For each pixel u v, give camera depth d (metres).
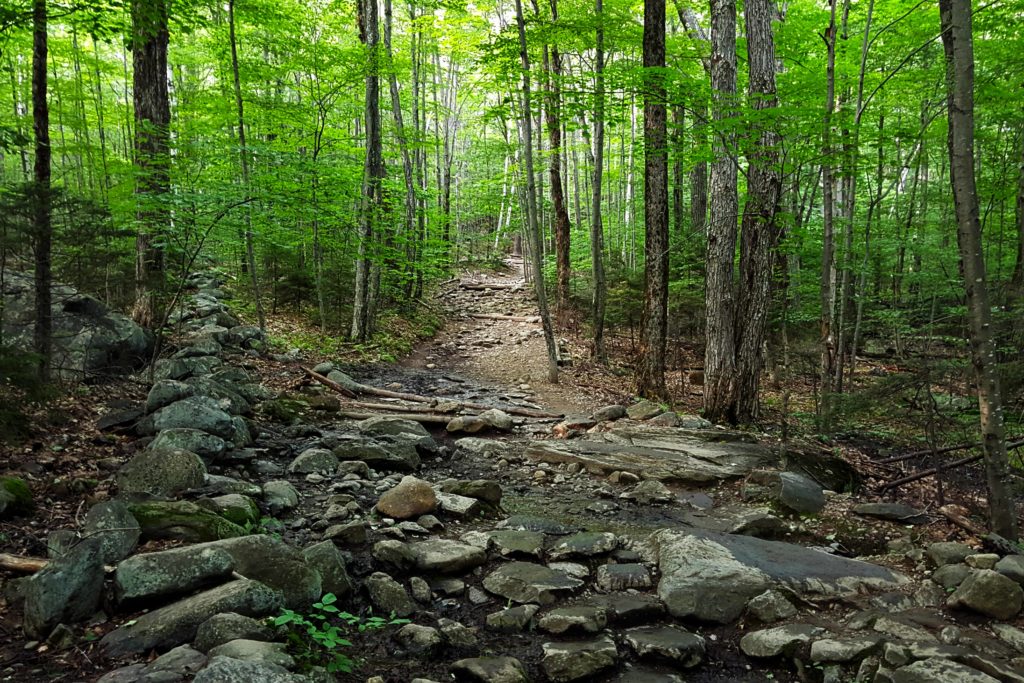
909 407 7.91
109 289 10.23
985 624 3.82
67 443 5.51
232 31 10.35
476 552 4.55
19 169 19.20
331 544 4.07
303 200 9.91
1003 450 4.76
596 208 13.39
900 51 11.68
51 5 6.41
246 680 2.42
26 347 6.83
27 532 3.98
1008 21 8.84
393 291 16.45
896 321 11.87
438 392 10.81
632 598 4.22
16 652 2.97
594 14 11.80
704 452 7.26
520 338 15.90
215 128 12.20
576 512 5.73
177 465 4.89
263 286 14.41
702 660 3.68
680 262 16.39
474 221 37.41
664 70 6.79
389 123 19.39
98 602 3.35
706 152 7.24
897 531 5.21
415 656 3.44
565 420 8.96
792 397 12.23
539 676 3.47
